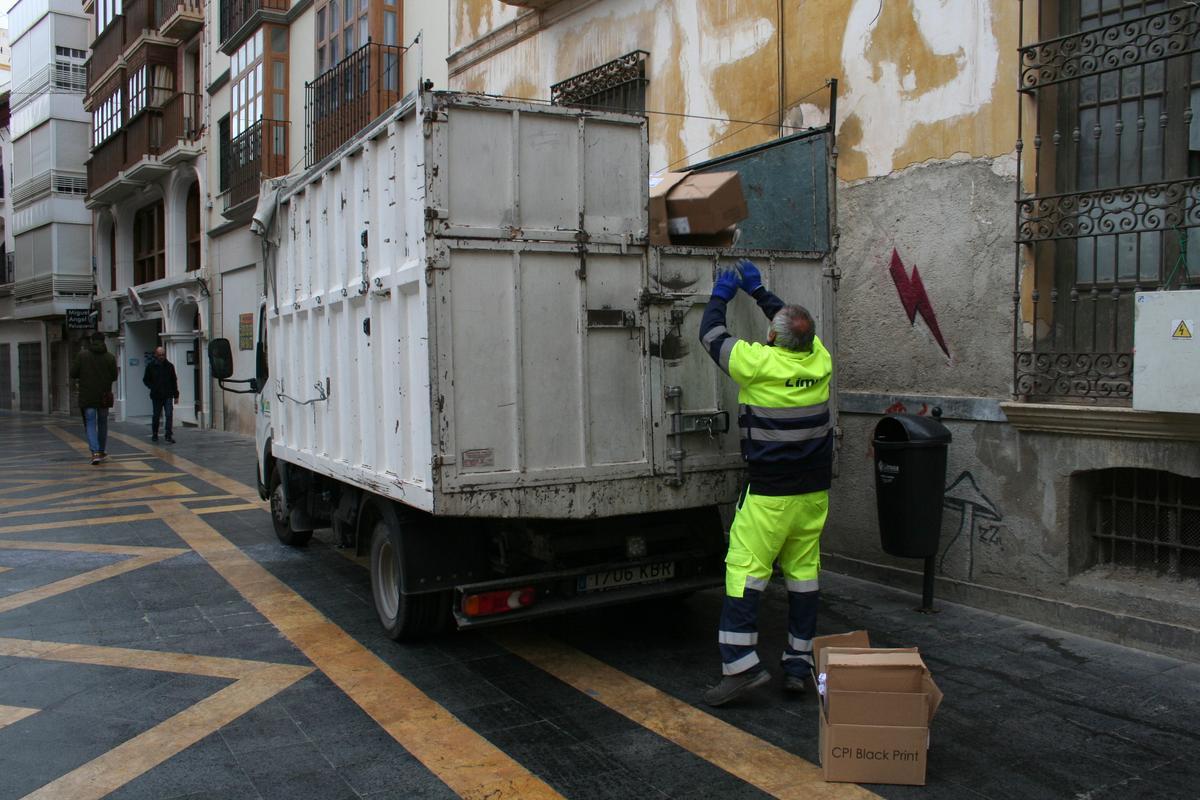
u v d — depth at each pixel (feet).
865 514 22.04
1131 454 16.76
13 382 119.75
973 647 17.17
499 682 15.88
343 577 23.43
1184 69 16.89
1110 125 18.06
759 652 17.40
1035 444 18.39
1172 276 16.76
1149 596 16.80
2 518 32.19
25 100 102.58
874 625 18.53
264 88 58.65
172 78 75.41
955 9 19.77
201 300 70.95
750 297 16.88
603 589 16.87
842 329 22.49
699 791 11.94
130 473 44.73
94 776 12.42
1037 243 18.54
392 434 16.33
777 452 14.34
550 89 34.19
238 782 12.22
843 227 22.40
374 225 16.96
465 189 14.37
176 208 76.33
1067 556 17.98
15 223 107.96
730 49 25.90
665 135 28.58
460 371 14.32
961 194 19.76
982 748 13.08
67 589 22.31
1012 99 18.76
